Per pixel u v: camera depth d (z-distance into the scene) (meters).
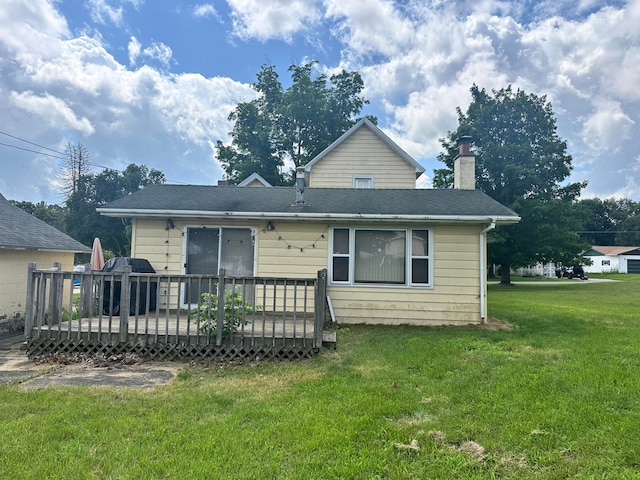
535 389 4.07
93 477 2.44
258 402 3.77
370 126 15.30
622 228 62.38
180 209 8.28
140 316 7.50
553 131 26.28
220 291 5.59
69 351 5.67
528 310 11.18
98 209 8.27
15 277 8.07
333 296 8.56
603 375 4.52
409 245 8.52
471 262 8.45
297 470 2.55
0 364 5.25
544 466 2.65
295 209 8.52
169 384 4.38
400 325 8.36
